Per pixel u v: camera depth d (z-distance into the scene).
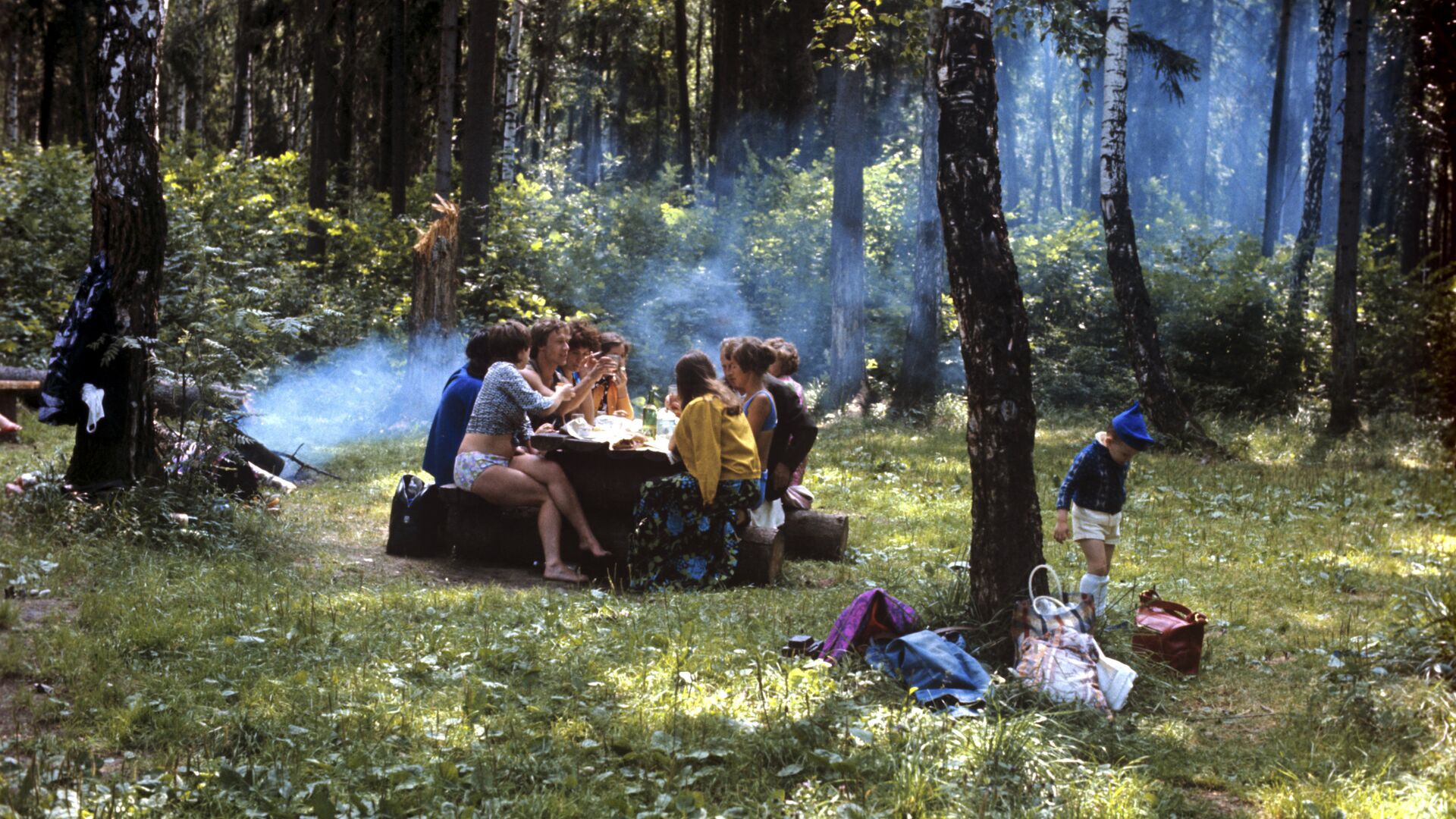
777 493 7.82
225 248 16.92
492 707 4.63
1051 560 8.37
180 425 8.12
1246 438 17.05
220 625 5.48
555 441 7.62
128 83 7.61
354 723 4.34
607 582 7.46
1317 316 21.89
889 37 18.33
